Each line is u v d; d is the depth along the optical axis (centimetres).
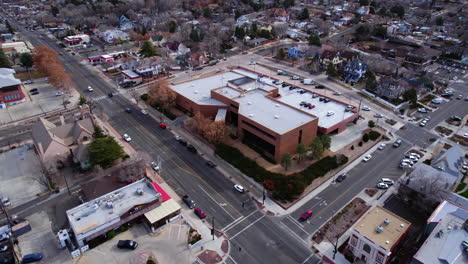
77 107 14688
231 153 11112
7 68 16988
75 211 8075
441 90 16850
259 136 11225
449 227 7262
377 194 9488
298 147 10462
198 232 8088
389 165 10869
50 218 8519
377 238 7062
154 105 14762
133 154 10812
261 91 13825
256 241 7888
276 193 9306
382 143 12188
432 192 8756
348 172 10500
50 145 10038
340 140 12244
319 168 10425
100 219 7838
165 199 8750
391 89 15812
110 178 9362
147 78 18250
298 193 9250
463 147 12031
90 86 17162
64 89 15675
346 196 9412
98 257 7406
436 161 10306
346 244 7819
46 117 13925
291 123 11106
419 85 16475
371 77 17038
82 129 10812
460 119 13988
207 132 11212
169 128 12975
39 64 17488
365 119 13925
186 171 10400
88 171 10244
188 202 8950
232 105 12888
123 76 17988
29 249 7619
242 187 9594
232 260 7375
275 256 7500
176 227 8269
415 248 7650
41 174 9938
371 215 7706
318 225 8388
